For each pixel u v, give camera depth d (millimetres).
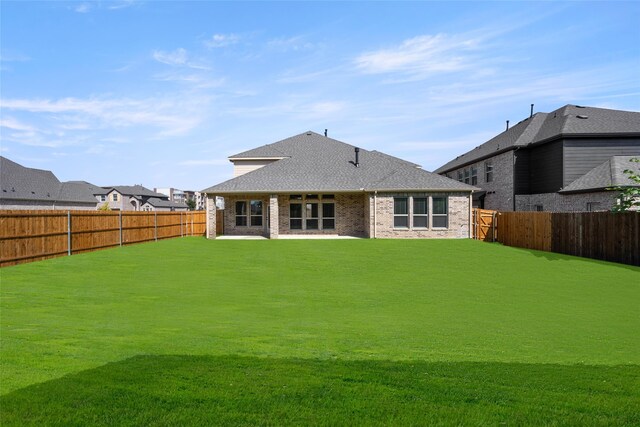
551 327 7312
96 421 3332
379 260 16406
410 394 3990
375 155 30078
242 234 28141
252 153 30953
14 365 4676
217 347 5676
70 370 4523
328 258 16812
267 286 11383
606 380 4469
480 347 5980
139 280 11898
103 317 7598
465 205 24781
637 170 20750
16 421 3309
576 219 17734
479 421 3416
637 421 3449
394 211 24859
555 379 4477
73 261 15281
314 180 26750
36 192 45688
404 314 8352
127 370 4531
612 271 14016
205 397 3820
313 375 4484
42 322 7082
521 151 28016
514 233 21938
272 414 3498
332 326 7219
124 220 21125
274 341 6098
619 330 7121
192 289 10750
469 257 17266
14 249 14172
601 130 24203
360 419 3428
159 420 3365
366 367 4812
